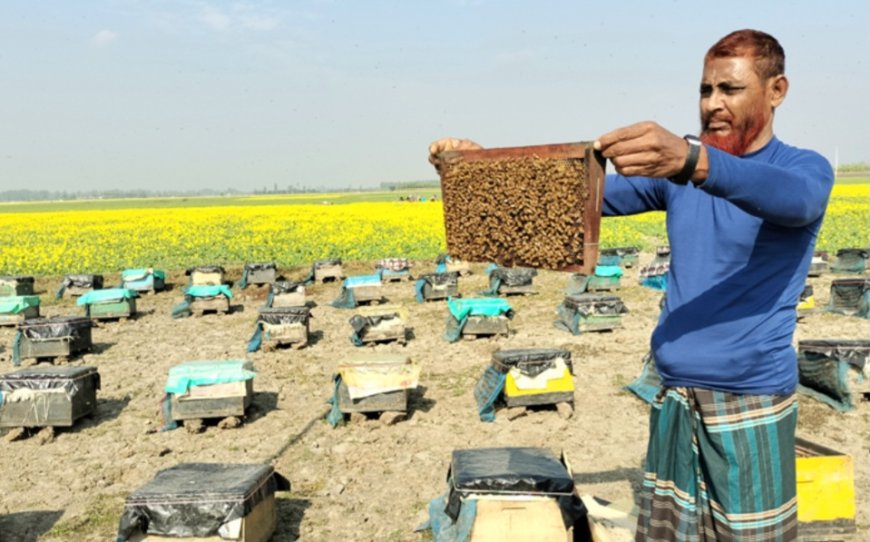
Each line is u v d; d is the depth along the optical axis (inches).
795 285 100.5
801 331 604.7
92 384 423.2
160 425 407.5
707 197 103.7
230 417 397.4
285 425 402.9
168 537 231.1
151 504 230.5
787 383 101.9
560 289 885.8
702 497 105.5
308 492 311.3
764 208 83.0
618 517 210.1
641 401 429.1
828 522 243.4
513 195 116.7
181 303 789.2
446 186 131.0
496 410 414.9
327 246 1256.8
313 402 446.0
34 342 563.5
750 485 100.7
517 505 207.2
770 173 81.6
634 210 119.9
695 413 104.9
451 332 621.0
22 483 329.4
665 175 82.1
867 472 311.9
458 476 214.7
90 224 2044.8
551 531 205.8
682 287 105.7
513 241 119.6
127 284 911.0
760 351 99.3
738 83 97.0
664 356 107.5
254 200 5182.1
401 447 362.9
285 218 2096.5
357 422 397.1
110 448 373.4
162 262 1141.7
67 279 911.7
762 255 98.0
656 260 962.1
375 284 808.3
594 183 103.2
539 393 399.2
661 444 110.3
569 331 635.5
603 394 445.4
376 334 604.1
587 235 105.3
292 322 596.1
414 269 1084.5
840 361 396.5
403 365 398.3
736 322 99.9
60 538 275.7
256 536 244.4
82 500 310.2
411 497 303.4
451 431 383.6
